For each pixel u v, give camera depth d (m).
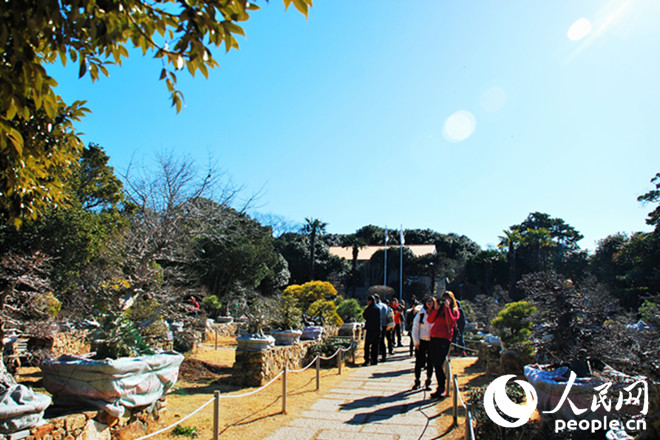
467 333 16.39
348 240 50.41
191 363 10.02
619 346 4.79
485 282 51.47
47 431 3.81
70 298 10.84
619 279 33.38
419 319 8.49
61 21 2.79
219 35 3.09
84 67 3.21
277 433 5.57
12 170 4.08
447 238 64.88
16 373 7.96
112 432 4.64
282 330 10.62
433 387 8.50
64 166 5.07
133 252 8.79
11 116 3.00
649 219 32.22
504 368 8.39
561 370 5.16
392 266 52.44
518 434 4.98
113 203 16.44
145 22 3.15
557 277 5.66
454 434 5.39
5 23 2.66
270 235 31.45
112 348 5.02
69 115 4.46
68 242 11.20
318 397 7.69
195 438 5.24
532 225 58.78
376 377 9.84
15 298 7.45
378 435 5.51
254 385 8.45
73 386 4.52
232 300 23.73
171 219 9.45
